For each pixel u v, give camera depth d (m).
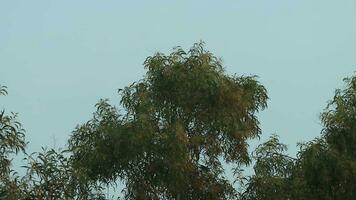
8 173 55.97
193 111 73.38
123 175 72.50
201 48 74.38
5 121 55.75
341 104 68.44
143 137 69.12
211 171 74.31
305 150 67.75
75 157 72.62
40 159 57.97
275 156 73.38
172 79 72.25
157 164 70.44
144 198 72.25
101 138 72.62
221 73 74.50
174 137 68.44
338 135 68.19
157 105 72.25
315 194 68.75
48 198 57.78
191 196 72.62
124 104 73.75
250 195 73.44
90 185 70.88
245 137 73.56
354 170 65.62
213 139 73.50
